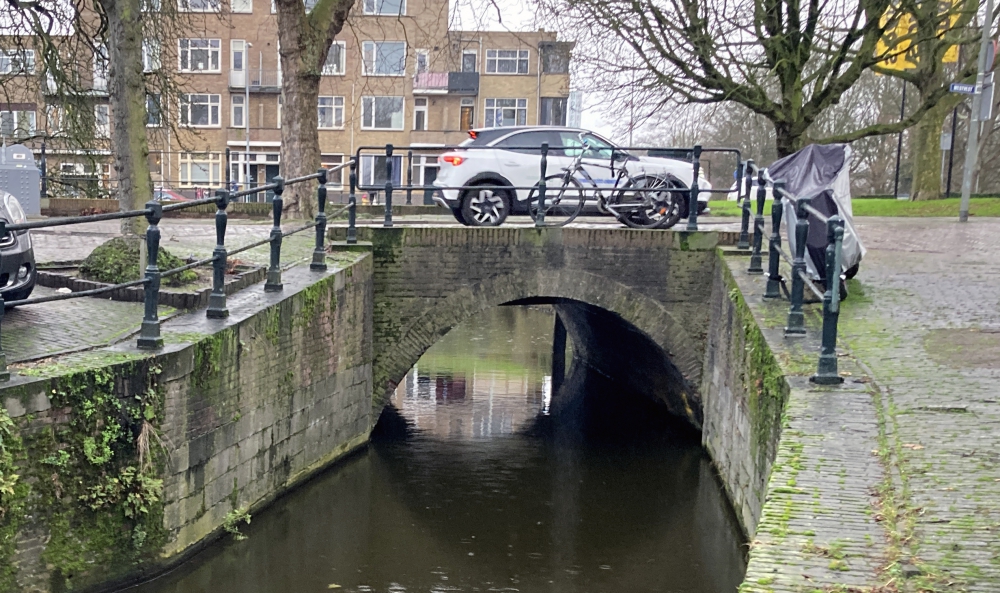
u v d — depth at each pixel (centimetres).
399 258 1262
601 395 1780
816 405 600
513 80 4600
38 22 1639
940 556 400
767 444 745
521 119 4638
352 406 1194
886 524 433
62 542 650
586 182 1402
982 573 384
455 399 1714
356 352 1197
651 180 1354
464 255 1272
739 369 959
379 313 1267
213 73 4566
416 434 1400
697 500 1087
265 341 912
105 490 677
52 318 808
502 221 1372
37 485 628
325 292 1070
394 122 4622
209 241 1266
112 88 965
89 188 2255
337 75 4494
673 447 1334
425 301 1273
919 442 527
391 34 4353
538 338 2583
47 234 1359
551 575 862
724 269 1163
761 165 4534
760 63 1836
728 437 1046
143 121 970
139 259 940
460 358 2212
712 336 1251
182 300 879
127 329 787
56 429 639
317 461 1088
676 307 1296
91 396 659
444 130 4622
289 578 835
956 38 2138
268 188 941
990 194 2942
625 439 1389
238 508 875
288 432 993
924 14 1853
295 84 1739
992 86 1875
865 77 3988
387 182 1270
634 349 1627
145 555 720
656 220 1340
